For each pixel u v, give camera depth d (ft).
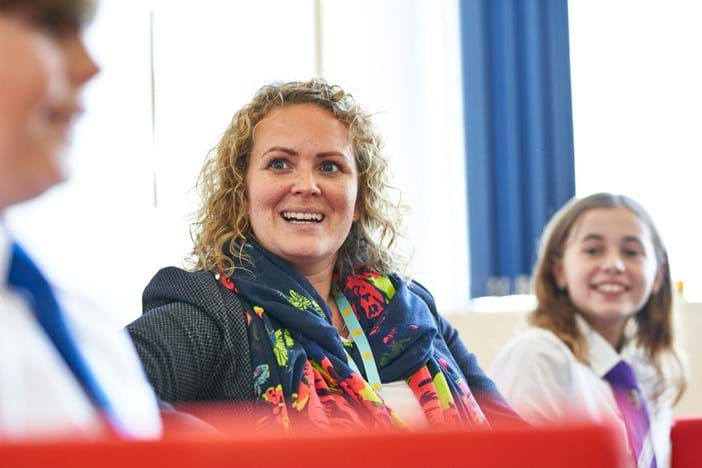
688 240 13.37
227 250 6.77
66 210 11.03
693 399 12.12
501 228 13.00
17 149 1.66
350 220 7.01
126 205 11.53
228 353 6.10
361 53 12.88
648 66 13.33
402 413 6.50
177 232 11.78
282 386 6.07
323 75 12.64
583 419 1.66
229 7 12.45
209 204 7.06
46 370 1.71
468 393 6.90
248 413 5.96
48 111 1.71
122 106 11.69
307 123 6.97
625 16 13.39
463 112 13.01
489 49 13.06
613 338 8.98
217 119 12.23
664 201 13.34
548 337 8.59
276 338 6.24
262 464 1.56
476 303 12.95
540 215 12.92
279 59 12.55
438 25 13.20
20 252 2.00
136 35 11.87
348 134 7.16
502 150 13.00
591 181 13.33
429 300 7.67
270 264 6.70
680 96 13.42
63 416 1.69
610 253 8.73
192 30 12.26
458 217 13.16
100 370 2.04
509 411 7.27
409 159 12.98
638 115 13.34
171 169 11.94
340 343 6.50
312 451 1.59
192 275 6.41
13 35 1.64
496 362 8.77
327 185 6.86
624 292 8.73
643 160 13.38
